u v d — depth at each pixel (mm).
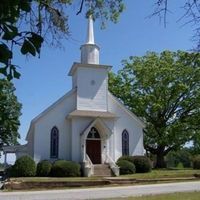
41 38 4137
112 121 37656
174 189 23172
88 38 40375
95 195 21094
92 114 36781
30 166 32219
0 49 3939
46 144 35938
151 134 44531
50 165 32844
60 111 36969
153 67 45000
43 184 26797
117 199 18234
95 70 38719
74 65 38344
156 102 44062
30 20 8344
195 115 44219
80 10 10391
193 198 17641
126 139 38344
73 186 27109
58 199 19672
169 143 43062
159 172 35344
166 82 44562
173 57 45625
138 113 45062
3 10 3930
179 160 60844
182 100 44875
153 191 22375
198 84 44750
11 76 4176
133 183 28531
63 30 9719
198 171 35938
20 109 33562
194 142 44188
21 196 21328
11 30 3998
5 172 39031
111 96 38938
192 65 43781
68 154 36406
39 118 36125
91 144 36969
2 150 42531
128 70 46969
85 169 33094
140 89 46156
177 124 42719
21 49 4105
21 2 4043
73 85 39719
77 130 36469
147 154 50406
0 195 22031
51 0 9719
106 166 34406
